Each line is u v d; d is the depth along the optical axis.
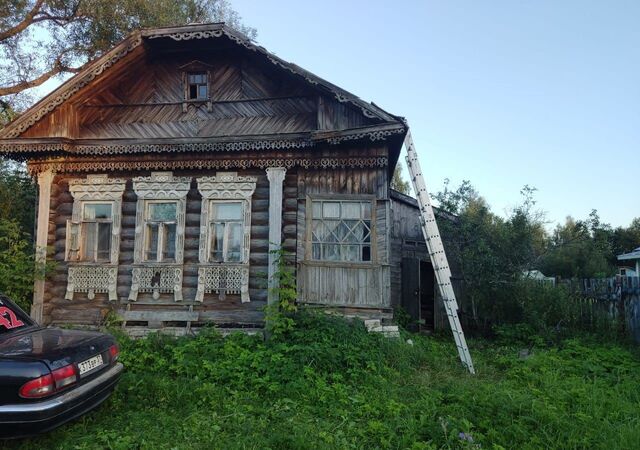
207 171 9.25
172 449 4.09
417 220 13.03
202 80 9.69
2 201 14.36
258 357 6.60
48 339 4.49
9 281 8.73
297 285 8.46
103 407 5.05
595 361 7.25
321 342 7.05
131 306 8.92
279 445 4.25
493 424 4.68
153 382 5.66
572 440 4.28
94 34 17.02
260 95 9.36
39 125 9.30
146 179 9.24
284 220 8.88
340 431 4.53
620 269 22.50
